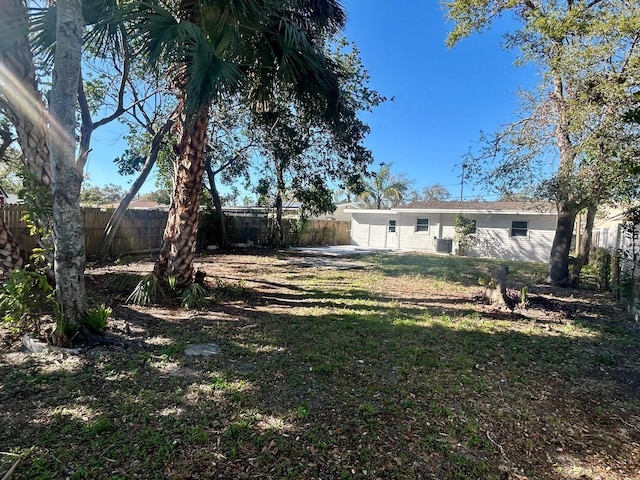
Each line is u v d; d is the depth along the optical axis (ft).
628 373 12.13
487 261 46.14
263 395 9.31
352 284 26.68
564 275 29.50
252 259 40.63
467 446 7.72
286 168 42.68
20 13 13.53
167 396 9.02
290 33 15.74
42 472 6.29
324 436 7.72
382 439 7.75
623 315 19.95
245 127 38.65
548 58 23.56
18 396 8.74
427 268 36.68
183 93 16.72
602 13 20.34
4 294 11.87
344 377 10.65
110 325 13.78
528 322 17.94
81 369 10.28
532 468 7.18
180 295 18.42
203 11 15.46
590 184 24.30
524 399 10.00
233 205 89.25
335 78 18.08
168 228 18.76
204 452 7.00
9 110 15.06
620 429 8.75
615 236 32.07
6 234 15.58
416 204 64.34
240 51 16.83
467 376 11.21
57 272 11.65
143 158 41.68
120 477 6.25
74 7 10.76
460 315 18.67
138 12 12.91
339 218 92.38
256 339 13.47
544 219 51.47
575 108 21.24
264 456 6.99
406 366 11.69
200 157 18.31
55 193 11.32
